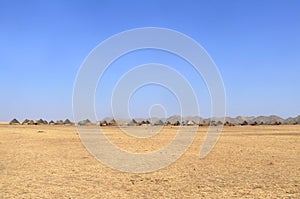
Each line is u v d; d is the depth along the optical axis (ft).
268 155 74.64
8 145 98.48
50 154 77.87
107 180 47.52
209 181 46.44
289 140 118.93
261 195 37.76
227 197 37.04
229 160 67.51
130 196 37.81
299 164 60.80
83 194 38.73
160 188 42.09
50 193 39.01
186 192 39.73
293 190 40.04
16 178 48.19
